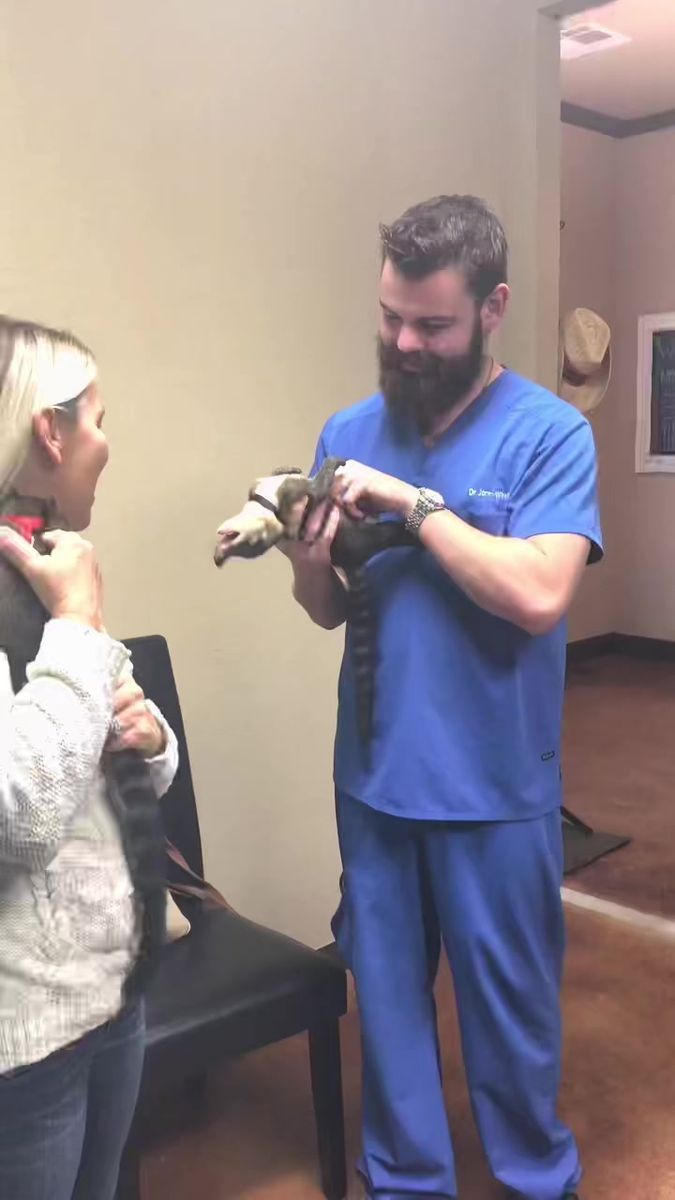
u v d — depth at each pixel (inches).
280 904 98.8
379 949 66.4
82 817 39.6
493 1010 64.7
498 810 62.2
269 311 90.0
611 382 232.1
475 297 58.1
